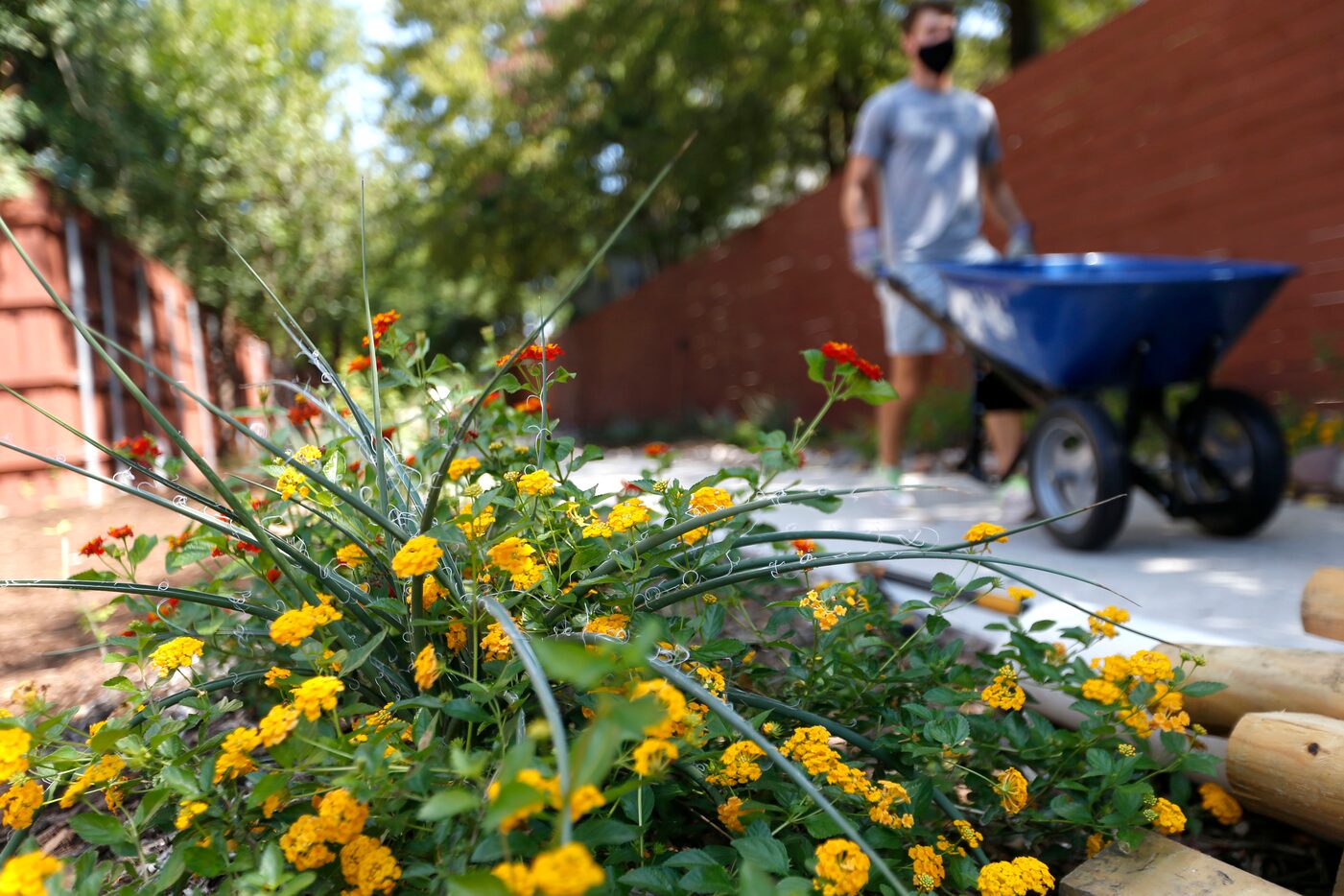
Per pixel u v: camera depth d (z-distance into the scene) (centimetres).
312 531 173
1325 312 482
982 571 248
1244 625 229
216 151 1010
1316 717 132
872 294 855
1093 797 127
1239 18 509
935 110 403
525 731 103
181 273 996
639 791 106
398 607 118
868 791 111
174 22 952
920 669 144
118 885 120
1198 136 545
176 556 145
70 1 573
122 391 581
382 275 1708
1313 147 479
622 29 1246
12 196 476
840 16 1139
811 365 155
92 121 620
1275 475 309
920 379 417
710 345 1213
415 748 108
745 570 132
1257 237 515
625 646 96
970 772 127
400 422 187
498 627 116
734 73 1241
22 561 303
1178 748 132
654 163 1348
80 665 201
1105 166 613
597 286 2080
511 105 1456
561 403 1933
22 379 485
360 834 97
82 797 117
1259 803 134
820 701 146
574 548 131
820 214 931
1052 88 649
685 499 137
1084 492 329
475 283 2194
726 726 116
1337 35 462
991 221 720
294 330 146
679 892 95
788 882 91
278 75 1161
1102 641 178
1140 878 118
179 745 110
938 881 110
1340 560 292
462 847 93
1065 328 318
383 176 1527
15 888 82
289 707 101
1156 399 340
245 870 97
